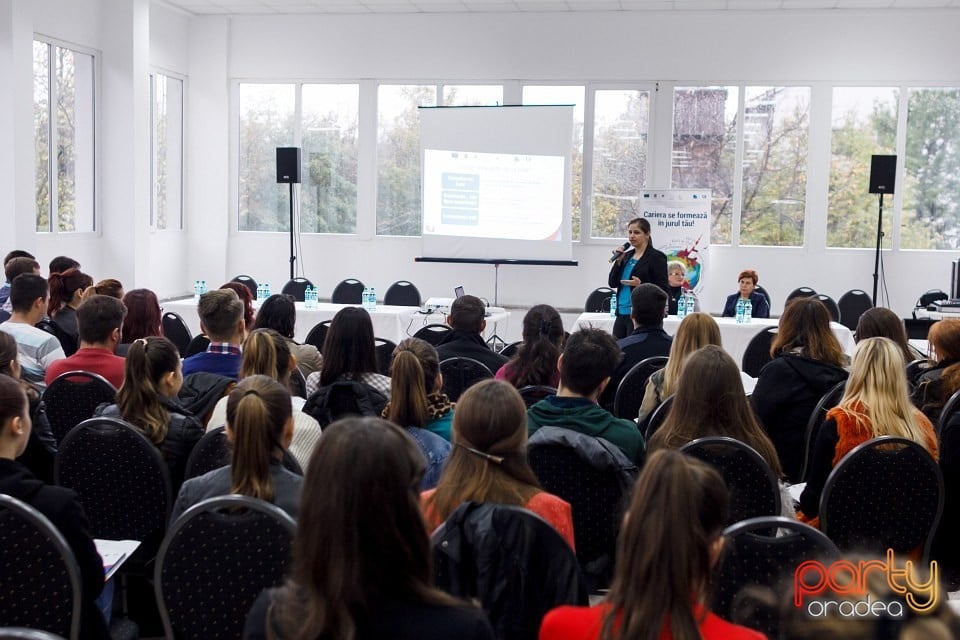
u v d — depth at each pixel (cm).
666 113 1073
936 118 1037
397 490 120
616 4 1033
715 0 1002
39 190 920
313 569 118
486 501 204
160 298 1120
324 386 335
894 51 1028
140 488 292
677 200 1052
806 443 357
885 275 1062
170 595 198
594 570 273
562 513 205
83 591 209
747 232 1083
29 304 442
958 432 295
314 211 1155
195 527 195
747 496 260
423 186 1090
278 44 1130
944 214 1049
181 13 1119
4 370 304
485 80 1097
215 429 282
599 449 260
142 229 1027
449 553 187
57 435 363
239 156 1162
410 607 121
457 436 209
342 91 1132
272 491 212
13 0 833
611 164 1093
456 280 1134
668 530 125
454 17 1095
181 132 1151
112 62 995
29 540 192
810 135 1055
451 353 452
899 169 1047
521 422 209
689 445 257
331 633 117
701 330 360
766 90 1059
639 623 124
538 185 1067
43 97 918
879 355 289
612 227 1102
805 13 1036
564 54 1080
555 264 1071
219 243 1164
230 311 379
